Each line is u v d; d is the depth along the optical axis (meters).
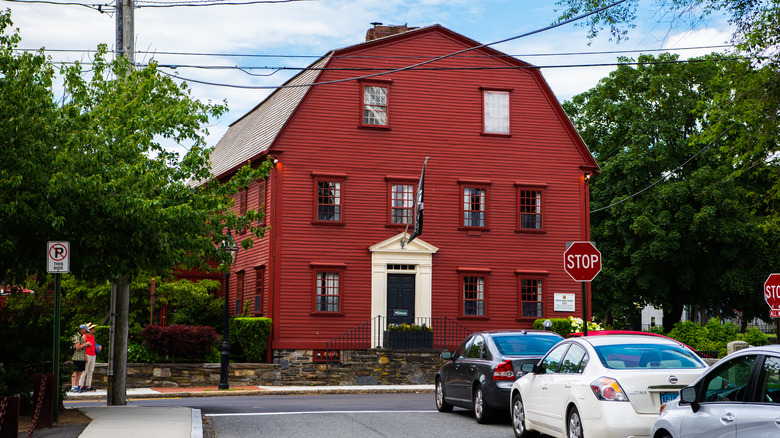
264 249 31.25
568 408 11.73
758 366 8.14
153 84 18.31
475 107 32.84
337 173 31.08
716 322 28.30
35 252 15.75
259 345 29.31
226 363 26.25
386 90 32.06
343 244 30.95
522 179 33.00
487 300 32.03
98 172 15.23
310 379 29.55
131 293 32.03
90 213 14.88
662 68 44.75
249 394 25.36
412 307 31.42
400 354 29.67
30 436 11.20
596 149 47.38
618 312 43.56
